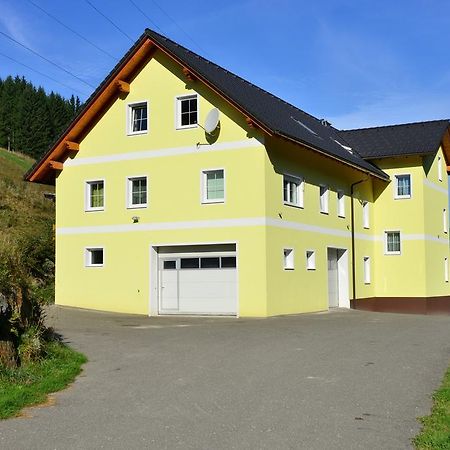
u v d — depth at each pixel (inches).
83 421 304.8
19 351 425.1
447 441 262.2
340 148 1189.1
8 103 3563.0
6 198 1691.7
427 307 1259.2
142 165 974.4
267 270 875.4
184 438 273.3
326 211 1070.4
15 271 454.9
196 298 931.3
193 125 936.3
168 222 946.1
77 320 822.5
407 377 404.5
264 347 543.5
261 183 879.7
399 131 1342.3
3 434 283.9
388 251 1299.2
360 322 791.1
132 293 968.9
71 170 1040.2
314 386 377.7
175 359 483.5
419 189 1268.5
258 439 271.0
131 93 992.2
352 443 265.4
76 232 1027.9
